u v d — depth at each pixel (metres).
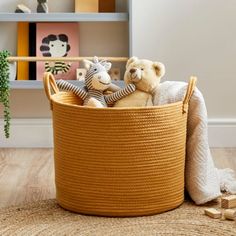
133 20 3.09
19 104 3.15
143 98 2.35
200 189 2.26
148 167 2.15
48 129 3.15
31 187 2.51
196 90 2.32
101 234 2.02
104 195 2.15
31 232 2.04
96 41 3.12
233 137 3.14
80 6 3.01
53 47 3.06
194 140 2.30
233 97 3.14
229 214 2.12
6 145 3.14
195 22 3.10
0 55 2.71
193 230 2.05
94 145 2.13
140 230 2.04
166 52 3.11
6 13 2.96
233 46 3.11
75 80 2.98
